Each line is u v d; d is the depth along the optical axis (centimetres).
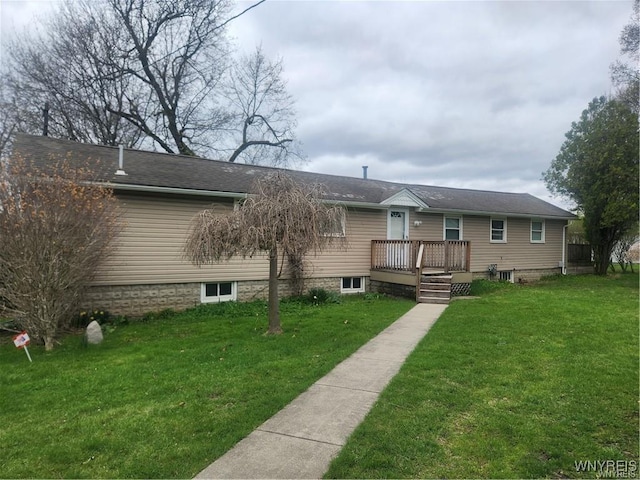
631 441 346
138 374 531
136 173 1005
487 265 1672
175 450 337
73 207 720
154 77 2312
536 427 369
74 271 727
